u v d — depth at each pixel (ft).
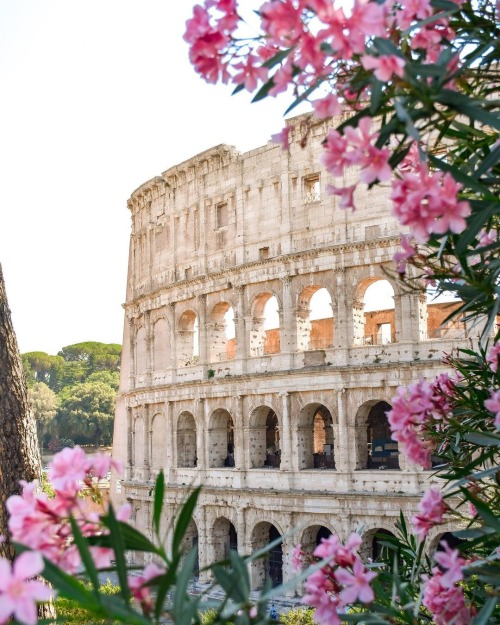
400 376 205.67
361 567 29.60
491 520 32.76
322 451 274.98
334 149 27.81
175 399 267.18
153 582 24.86
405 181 27.53
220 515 243.81
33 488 25.72
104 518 24.58
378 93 27.32
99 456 26.25
